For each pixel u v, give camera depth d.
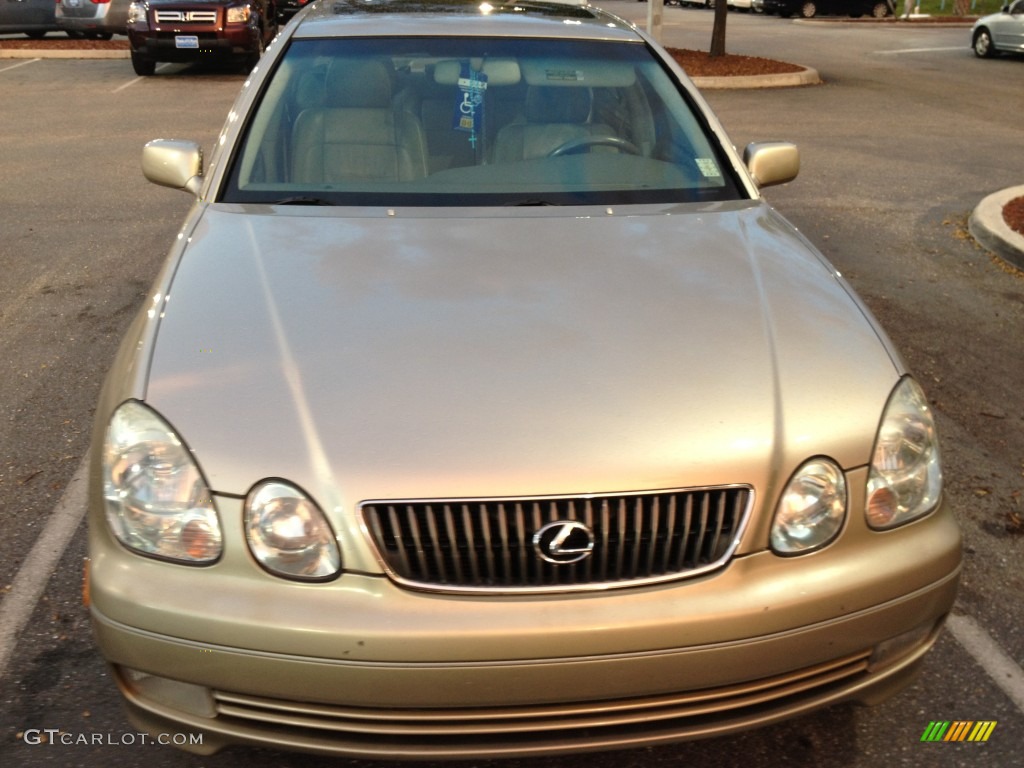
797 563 2.03
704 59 16.34
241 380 2.11
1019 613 2.96
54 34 22.11
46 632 2.77
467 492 1.92
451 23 3.67
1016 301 5.77
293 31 3.63
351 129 3.26
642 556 1.97
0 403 4.20
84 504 3.42
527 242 2.75
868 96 14.15
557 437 2.00
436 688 1.90
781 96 13.91
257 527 1.93
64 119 11.35
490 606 1.91
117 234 6.76
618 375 2.16
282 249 2.68
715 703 2.04
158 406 2.06
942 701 2.60
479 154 3.25
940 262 6.50
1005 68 18.27
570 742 1.98
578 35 3.67
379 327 2.29
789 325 2.39
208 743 2.02
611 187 3.18
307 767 2.34
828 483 2.07
